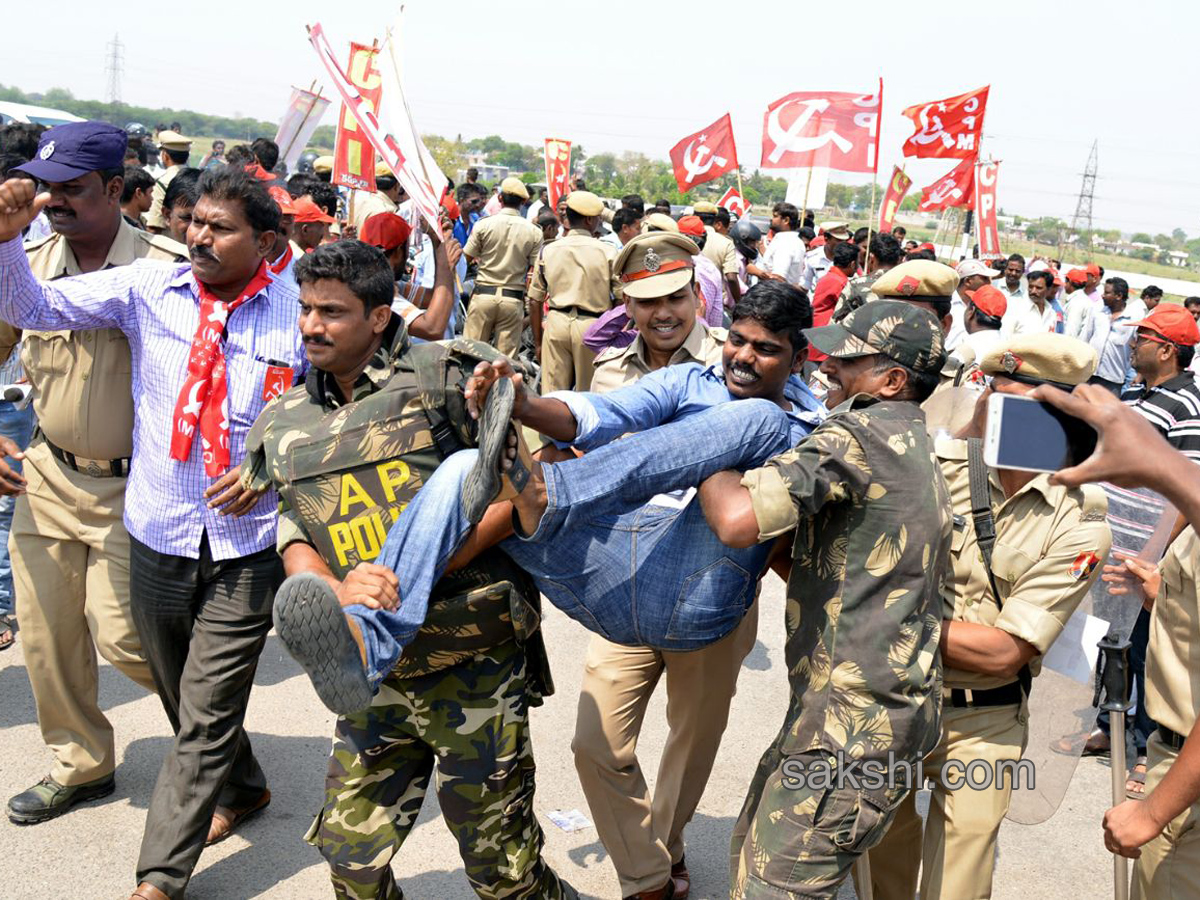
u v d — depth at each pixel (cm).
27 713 449
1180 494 149
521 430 259
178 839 316
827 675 248
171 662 350
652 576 267
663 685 518
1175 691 268
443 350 259
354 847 276
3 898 332
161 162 899
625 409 279
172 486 326
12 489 350
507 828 281
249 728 451
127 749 427
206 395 324
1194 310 1375
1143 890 275
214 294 333
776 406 265
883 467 243
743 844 263
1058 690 300
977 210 1277
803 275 1157
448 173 3697
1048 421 169
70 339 346
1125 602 295
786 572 287
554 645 550
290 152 905
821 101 940
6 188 297
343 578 264
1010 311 1025
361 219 828
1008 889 379
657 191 5988
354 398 264
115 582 359
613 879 367
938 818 287
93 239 361
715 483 248
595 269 795
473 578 265
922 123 966
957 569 280
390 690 271
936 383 260
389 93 417
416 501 248
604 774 331
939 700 258
